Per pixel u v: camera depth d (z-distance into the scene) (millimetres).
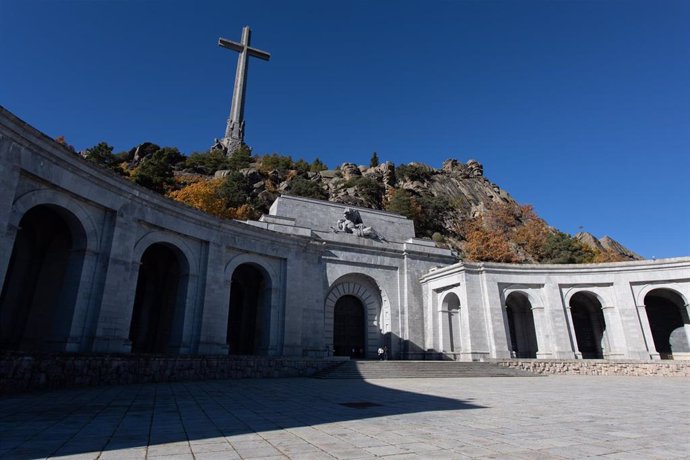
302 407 11648
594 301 39625
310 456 6254
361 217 43062
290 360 24172
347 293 39594
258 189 75438
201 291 23672
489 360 29562
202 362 20750
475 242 76938
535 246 77375
